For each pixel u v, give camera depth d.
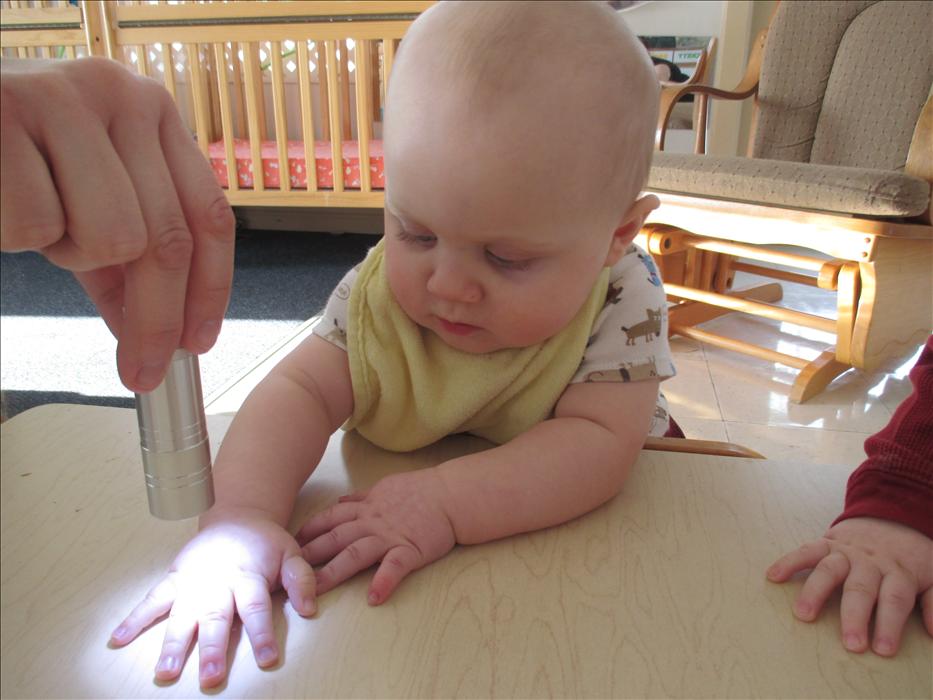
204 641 0.38
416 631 0.40
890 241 1.52
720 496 0.54
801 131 2.07
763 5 2.85
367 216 3.27
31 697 0.35
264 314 2.06
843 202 1.50
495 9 0.45
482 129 0.43
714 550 0.47
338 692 0.36
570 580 0.44
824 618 0.42
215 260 0.26
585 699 0.36
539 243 0.46
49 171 0.22
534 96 0.43
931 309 1.68
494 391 0.59
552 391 0.59
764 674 0.37
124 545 0.46
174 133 0.25
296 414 0.55
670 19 2.85
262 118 3.01
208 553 0.43
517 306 0.49
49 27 2.58
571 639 0.39
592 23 0.46
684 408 1.58
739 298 1.83
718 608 0.42
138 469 0.54
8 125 0.21
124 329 0.25
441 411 0.60
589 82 0.45
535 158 0.43
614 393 0.57
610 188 0.48
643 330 0.59
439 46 0.45
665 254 1.86
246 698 0.35
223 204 0.26
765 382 1.71
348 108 3.10
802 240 1.58
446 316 0.51
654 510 0.52
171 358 0.26
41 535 0.47
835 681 0.37
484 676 0.37
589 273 0.50
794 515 0.51
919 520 0.45
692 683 0.37
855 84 1.98
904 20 1.92
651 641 0.39
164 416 0.27
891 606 0.41
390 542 0.45
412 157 0.44
